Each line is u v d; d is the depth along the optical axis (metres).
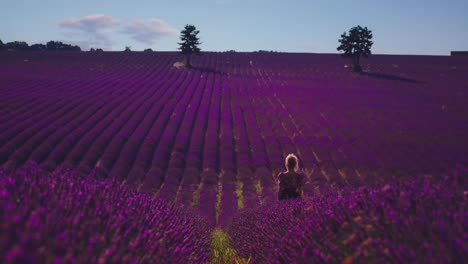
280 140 34.28
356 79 78.50
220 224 15.01
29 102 41.22
